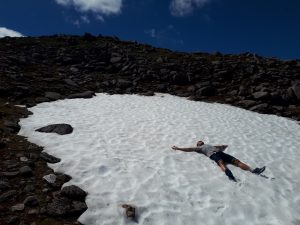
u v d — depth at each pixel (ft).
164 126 61.00
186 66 123.95
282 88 100.89
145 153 46.34
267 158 49.03
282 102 92.17
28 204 32.19
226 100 91.97
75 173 38.14
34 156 41.75
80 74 111.14
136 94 93.97
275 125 70.33
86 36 162.91
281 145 55.88
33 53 128.36
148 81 110.11
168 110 74.69
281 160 48.80
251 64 125.59
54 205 32.17
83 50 140.05
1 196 32.76
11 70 92.73
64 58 126.52
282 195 38.27
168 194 35.60
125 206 32.53
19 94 73.67
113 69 121.29
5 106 64.69
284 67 123.54
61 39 158.51
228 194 37.04
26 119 58.18
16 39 150.30
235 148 51.88
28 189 34.63
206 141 54.29
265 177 42.22
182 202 34.60
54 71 108.88
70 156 42.37
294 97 94.02
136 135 54.19
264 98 91.71
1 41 142.51
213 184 38.96
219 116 72.84
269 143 56.29
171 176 39.68
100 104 76.13
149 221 31.32
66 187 34.50
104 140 49.78
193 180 39.34
